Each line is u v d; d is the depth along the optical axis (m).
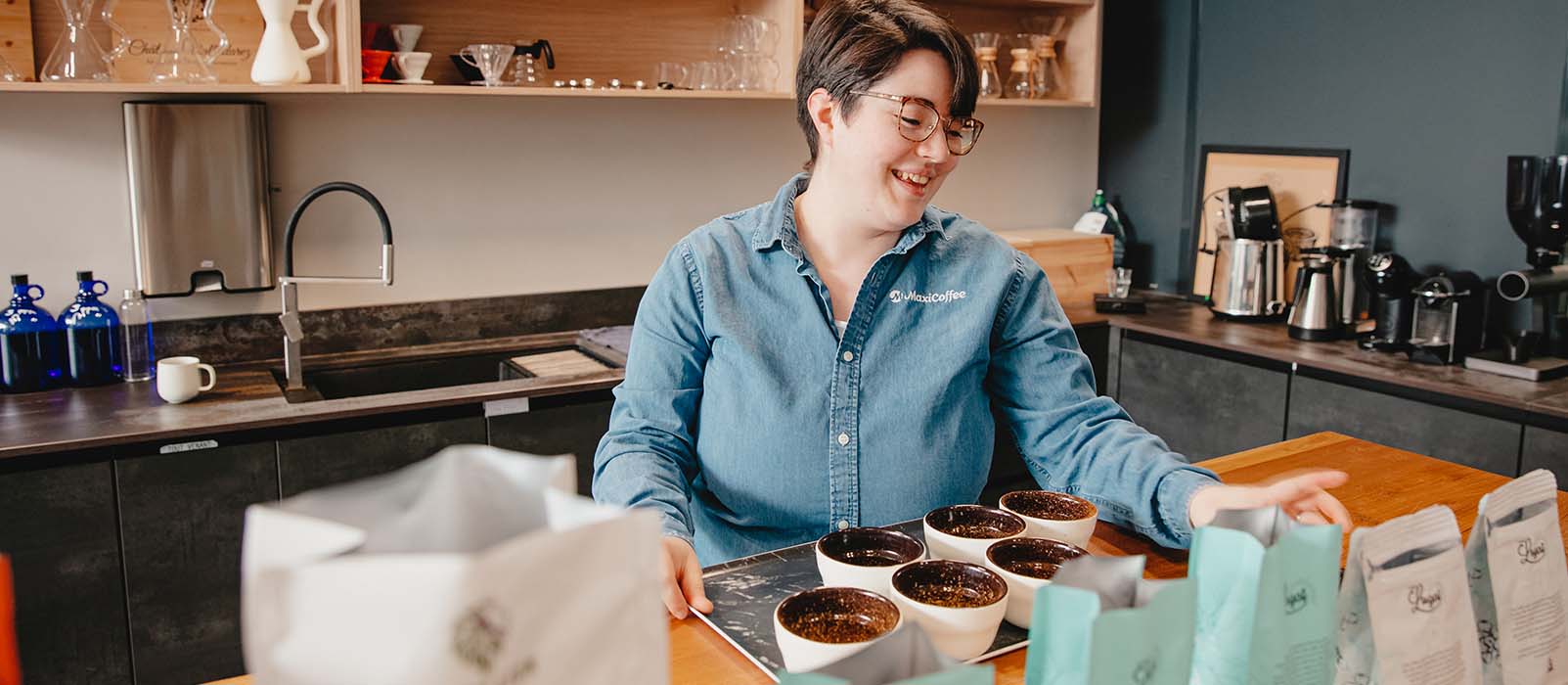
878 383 1.45
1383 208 3.21
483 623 0.60
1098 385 3.44
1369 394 2.71
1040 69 3.51
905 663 0.74
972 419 1.49
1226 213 3.45
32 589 2.09
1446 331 2.80
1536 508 1.02
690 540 1.23
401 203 2.92
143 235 2.59
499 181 3.03
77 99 2.55
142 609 2.20
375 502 0.70
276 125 2.74
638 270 3.28
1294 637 0.84
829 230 1.47
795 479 1.45
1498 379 2.61
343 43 2.48
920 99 1.33
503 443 2.52
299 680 0.60
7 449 2.01
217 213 2.66
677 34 3.17
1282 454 1.79
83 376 2.48
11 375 2.40
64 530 2.10
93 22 2.49
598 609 0.66
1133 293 3.90
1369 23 3.18
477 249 3.04
